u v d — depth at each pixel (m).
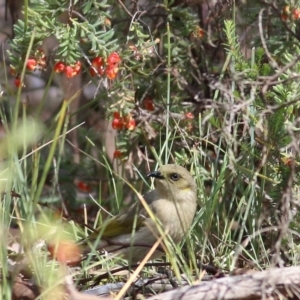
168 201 11.62
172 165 11.85
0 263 9.62
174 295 9.23
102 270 11.11
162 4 13.31
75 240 11.58
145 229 11.53
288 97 11.10
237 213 11.94
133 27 12.30
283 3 12.73
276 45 12.91
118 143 13.42
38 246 10.03
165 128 13.38
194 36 13.21
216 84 10.63
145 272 11.27
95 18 12.18
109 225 11.70
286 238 10.98
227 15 13.51
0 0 17.14
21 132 9.62
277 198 11.49
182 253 11.79
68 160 15.02
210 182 13.36
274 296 9.24
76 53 11.66
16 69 11.79
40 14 11.81
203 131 13.05
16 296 9.47
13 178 10.20
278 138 11.30
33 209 9.43
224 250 11.52
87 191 15.07
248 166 11.99
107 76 11.70
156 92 13.38
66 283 9.43
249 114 11.24
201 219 11.93
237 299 9.16
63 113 9.34
